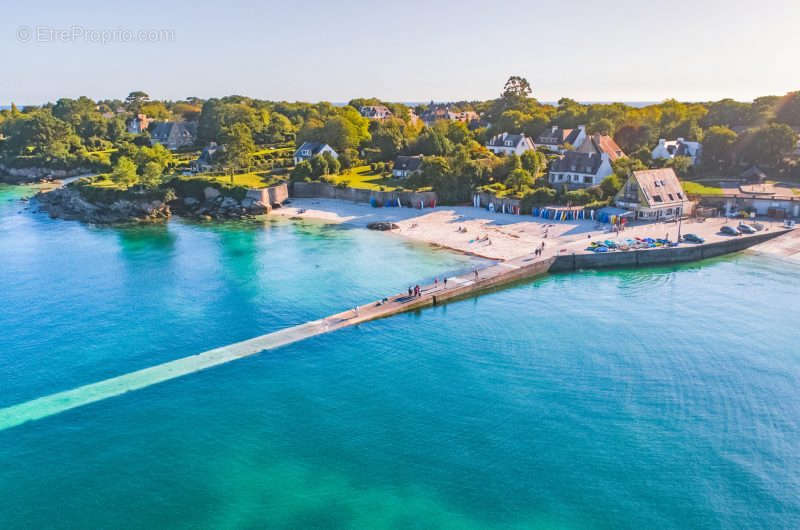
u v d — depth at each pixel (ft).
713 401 191.62
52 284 305.53
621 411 186.60
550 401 192.54
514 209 446.60
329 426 180.45
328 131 632.79
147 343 235.61
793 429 176.96
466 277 303.48
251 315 263.49
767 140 519.19
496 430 177.68
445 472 160.35
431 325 253.65
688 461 163.53
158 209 485.56
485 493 152.66
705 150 555.28
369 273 320.29
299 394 198.39
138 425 181.27
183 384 204.44
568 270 333.62
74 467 162.61
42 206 524.52
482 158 557.74
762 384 201.36
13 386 203.41
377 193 500.74
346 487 154.71
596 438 173.58
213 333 244.83
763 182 488.02
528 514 145.59
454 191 492.95
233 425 181.27
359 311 262.88
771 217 408.67
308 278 313.32
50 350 229.86
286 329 247.29
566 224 408.67
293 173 552.82
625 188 418.10
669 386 200.75
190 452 168.76
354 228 430.61
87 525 143.02
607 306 273.33
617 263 338.13
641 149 531.50
